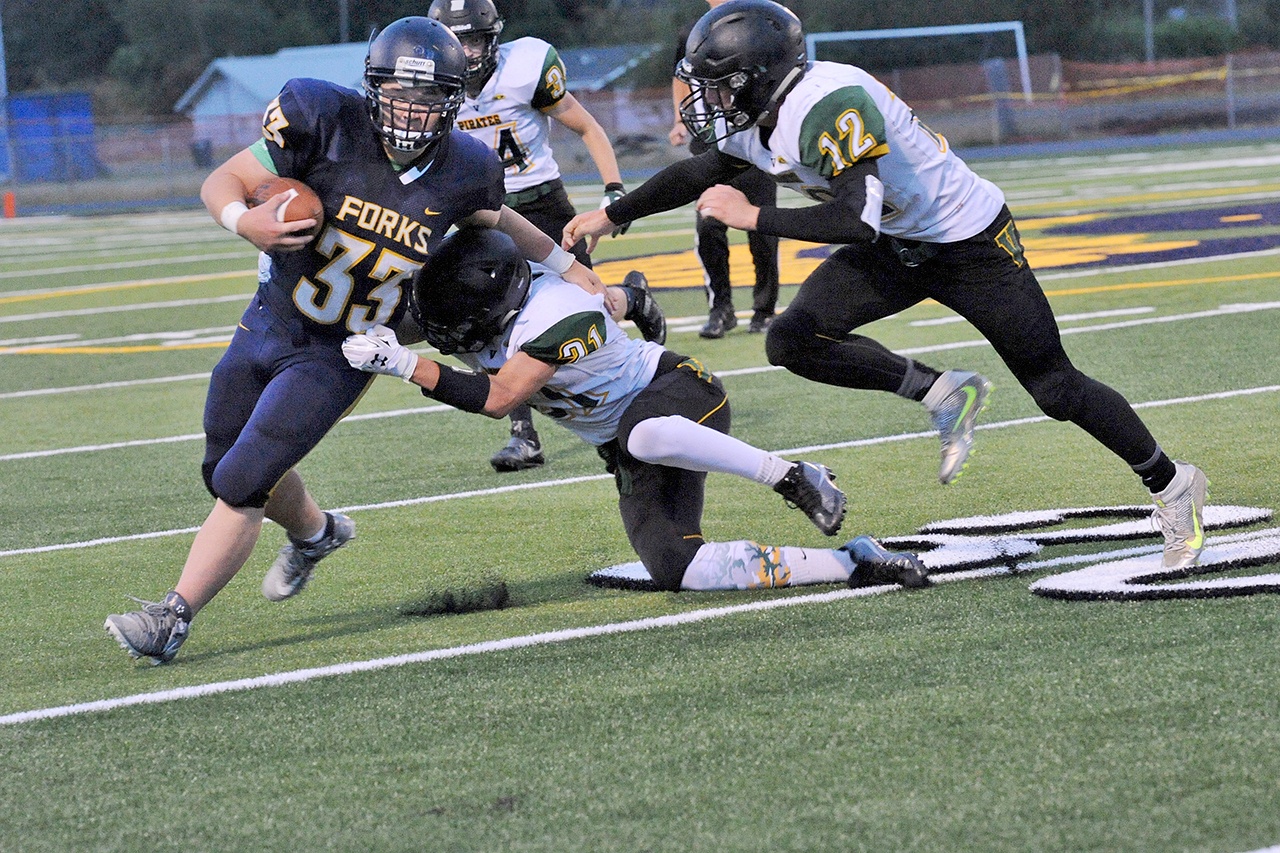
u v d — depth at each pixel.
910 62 111.44
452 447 22.06
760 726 10.16
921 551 14.80
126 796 9.66
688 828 8.67
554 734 10.29
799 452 19.95
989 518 15.88
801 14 124.69
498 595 13.88
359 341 11.98
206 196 11.62
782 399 23.88
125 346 35.41
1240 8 138.25
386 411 25.36
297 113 11.73
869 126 12.09
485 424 23.75
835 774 9.28
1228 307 29.53
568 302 12.70
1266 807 8.45
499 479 19.75
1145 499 16.30
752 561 13.30
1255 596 12.20
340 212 11.86
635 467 13.50
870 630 12.14
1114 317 29.48
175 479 21.02
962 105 101.88
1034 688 10.48
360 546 16.64
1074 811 8.55
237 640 13.41
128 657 12.95
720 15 12.23
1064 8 128.38
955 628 12.01
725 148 13.24
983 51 111.38
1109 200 55.25
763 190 28.66
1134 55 128.88
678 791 9.19
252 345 12.79
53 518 19.02
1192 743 9.34
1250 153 76.19
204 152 102.88
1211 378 22.73
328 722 10.82
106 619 12.93
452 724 10.61
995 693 10.45
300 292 12.23
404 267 12.16
